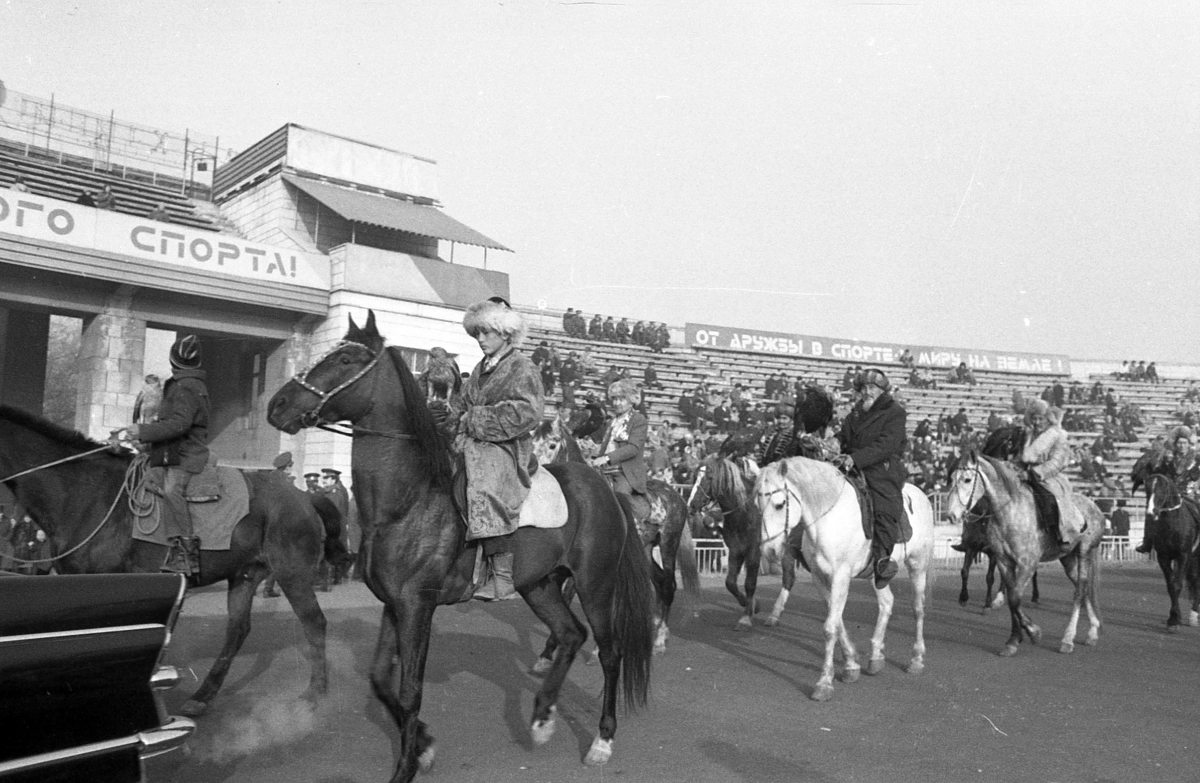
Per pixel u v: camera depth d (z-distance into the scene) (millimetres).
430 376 6664
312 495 6508
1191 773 4898
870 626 10461
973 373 39281
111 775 2439
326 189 20172
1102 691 7051
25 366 19047
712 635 9539
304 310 17703
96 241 15453
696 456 18047
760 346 34750
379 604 11086
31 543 7375
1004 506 8789
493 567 4859
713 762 4871
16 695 2264
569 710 5953
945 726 5773
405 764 4234
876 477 7184
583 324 29438
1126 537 23828
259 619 9602
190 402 5465
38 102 22719
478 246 19938
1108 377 41000
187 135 24922
